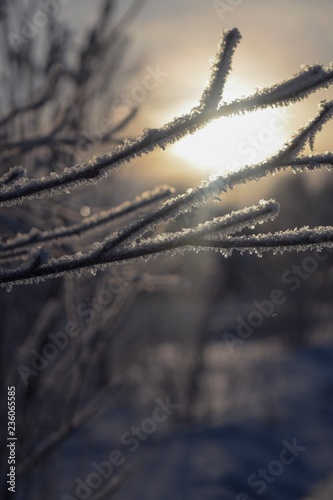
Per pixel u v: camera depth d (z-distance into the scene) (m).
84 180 1.15
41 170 2.39
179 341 9.87
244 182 1.14
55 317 2.73
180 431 7.44
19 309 2.89
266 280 15.64
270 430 8.98
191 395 9.46
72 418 2.54
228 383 10.55
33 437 2.66
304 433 9.05
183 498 6.29
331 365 13.45
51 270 1.15
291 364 12.88
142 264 2.48
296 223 14.47
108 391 2.70
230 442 8.19
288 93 1.09
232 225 1.14
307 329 15.68
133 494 6.03
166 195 1.39
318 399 10.73
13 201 1.16
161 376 9.32
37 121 2.48
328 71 1.09
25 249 1.37
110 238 1.15
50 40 2.68
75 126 2.46
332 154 1.12
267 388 10.94
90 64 2.72
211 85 1.11
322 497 6.89
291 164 1.12
